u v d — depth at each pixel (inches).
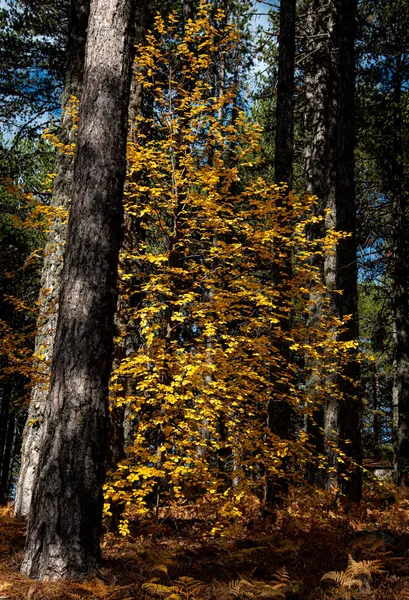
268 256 270.7
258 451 264.8
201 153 291.9
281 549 189.0
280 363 287.0
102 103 184.5
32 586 140.8
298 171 605.6
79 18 309.1
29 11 490.6
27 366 257.4
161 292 256.8
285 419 299.3
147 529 227.6
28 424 274.1
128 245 273.0
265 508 260.2
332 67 510.9
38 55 494.9
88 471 161.6
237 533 219.5
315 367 299.6
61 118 301.3
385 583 147.6
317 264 470.9
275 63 496.4
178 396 223.0
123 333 258.5
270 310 271.1
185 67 295.9
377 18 488.7
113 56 188.4
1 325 277.3
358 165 527.2
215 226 267.9
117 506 241.1
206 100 288.7
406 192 517.3
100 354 170.4
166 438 229.6
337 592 138.7
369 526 238.8
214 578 154.7
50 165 555.2
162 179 283.0
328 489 362.6
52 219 286.2
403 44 472.1
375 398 883.4
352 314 331.6
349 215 347.3
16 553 177.3
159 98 290.4
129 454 255.1
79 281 172.4
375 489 386.0
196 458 226.8
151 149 268.1
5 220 526.0
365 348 630.5
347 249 343.3
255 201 268.5
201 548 203.2
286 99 346.6
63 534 154.4
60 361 167.8
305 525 235.8
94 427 165.3
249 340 248.7
